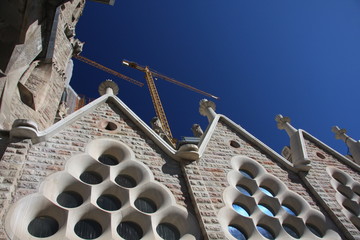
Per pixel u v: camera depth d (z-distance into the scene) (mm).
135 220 8922
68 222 7992
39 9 8727
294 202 11602
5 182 7891
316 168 13711
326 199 11945
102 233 8211
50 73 18047
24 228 7543
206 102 15555
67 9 22812
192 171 10703
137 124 11938
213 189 10383
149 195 9711
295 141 14789
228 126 14234
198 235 8891
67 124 10711
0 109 9469
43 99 16391
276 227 10312
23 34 8383
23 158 8680
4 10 8359
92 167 9867
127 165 10219
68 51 21953
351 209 12281
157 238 8484
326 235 10742
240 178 11609
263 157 13172
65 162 9414
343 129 17625
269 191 11961
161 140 11430
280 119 16531
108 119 11773
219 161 11820
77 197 9000
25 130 9250
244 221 9906
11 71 8586
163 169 10586
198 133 16266
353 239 10500
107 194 9422
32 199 8047
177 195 9836
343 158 15141
